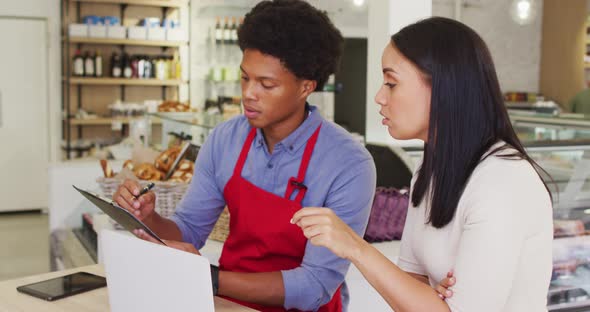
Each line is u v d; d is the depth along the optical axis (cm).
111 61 752
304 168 176
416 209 148
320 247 170
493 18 872
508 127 132
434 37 129
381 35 272
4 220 711
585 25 846
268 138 179
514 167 125
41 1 732
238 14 766
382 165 257
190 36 782
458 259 126
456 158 130
